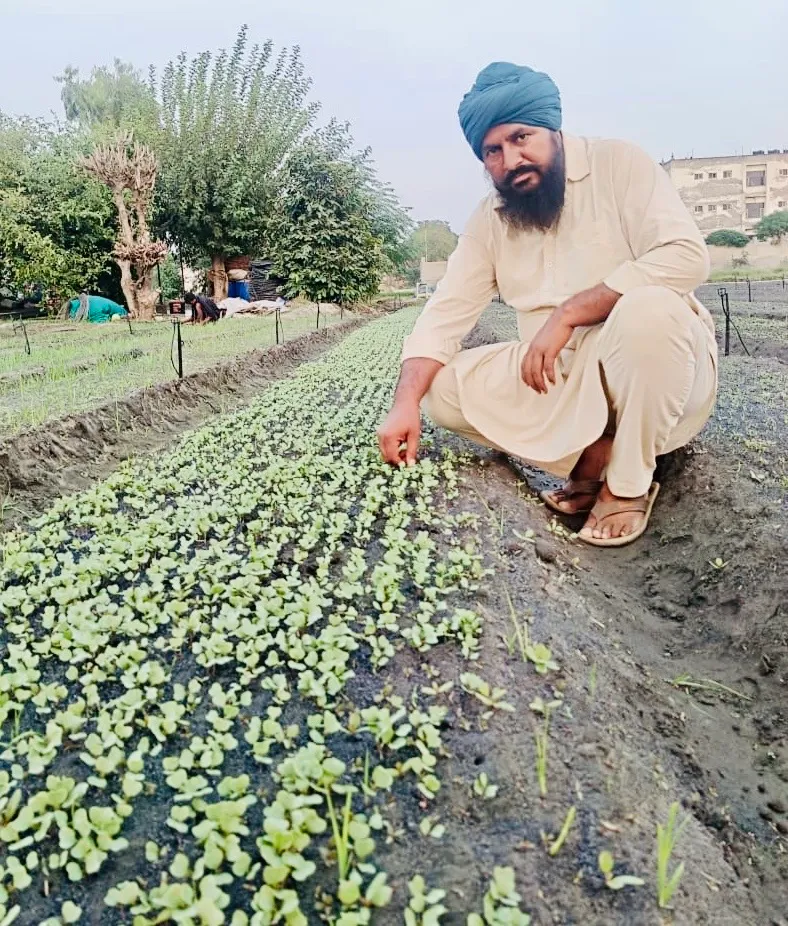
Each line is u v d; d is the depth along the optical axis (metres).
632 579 3.32
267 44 25.23
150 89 25.67
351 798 1.69
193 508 3.61
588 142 3.43
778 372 6.92
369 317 24.73
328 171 24.38
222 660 2.20
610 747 1.90
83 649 2.32
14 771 1.78
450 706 1.99
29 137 24.53
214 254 24.80
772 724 2.31
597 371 3.31
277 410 6.24
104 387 6.65
